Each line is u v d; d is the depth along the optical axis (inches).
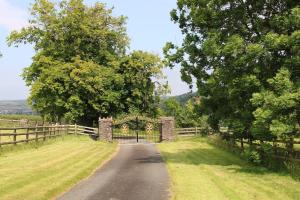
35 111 2511.1
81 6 2456.9
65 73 2330.2
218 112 1059.9
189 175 834.8
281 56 906.1
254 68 895.7
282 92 830.5
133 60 2544.3
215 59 1002.1
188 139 2118.6
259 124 854.5
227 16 1005.2
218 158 1197.1
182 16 1099.9
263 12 986.1
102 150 1437.0
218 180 764.6
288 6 941.2
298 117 852.6
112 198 614.5
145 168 983.0
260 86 893.2
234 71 938.7
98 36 2516.0
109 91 2425.0
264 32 957.2
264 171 885.8
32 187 660.1
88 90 2349.9
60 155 1146.7
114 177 829.2
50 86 2301.9
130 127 2571.4
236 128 951.6
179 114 2586.1
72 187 709.3
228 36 974.4
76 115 2343.8
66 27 2461.9
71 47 2454.5
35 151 1221.7
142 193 652.1
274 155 907.4
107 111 2476.6
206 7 1024.2
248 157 939.3
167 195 634.2
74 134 2063.2
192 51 1079.0
